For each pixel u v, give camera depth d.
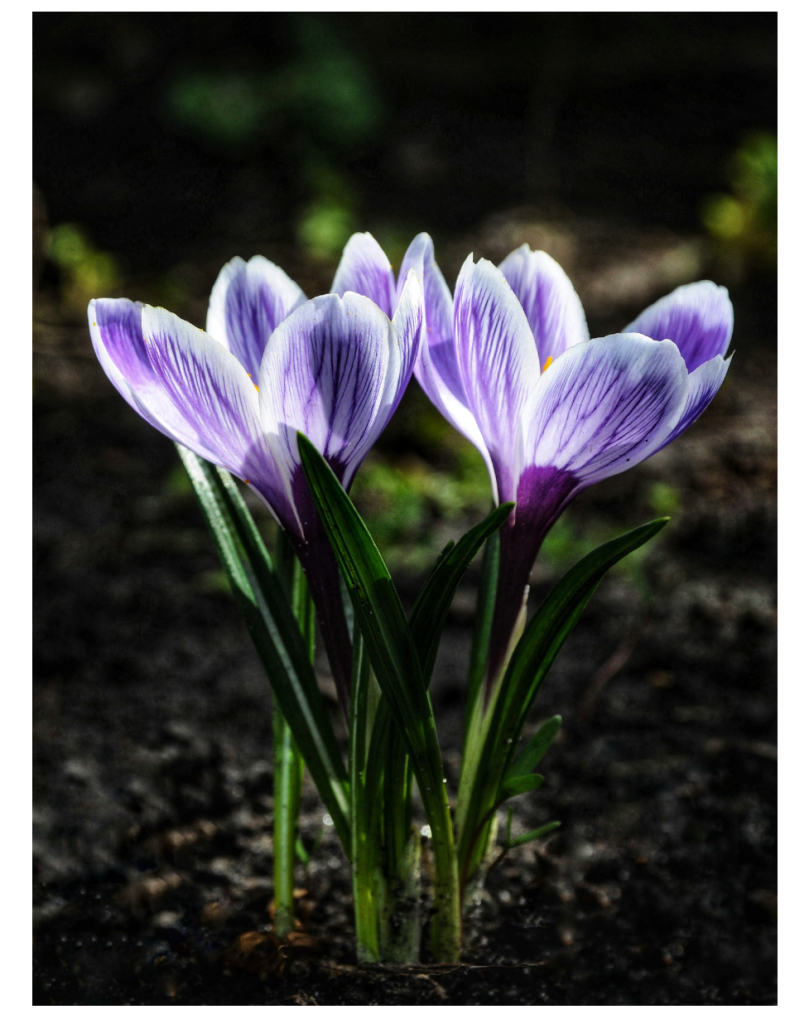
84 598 0.81
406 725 0.45
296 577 0.48
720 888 0.54
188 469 0.47
